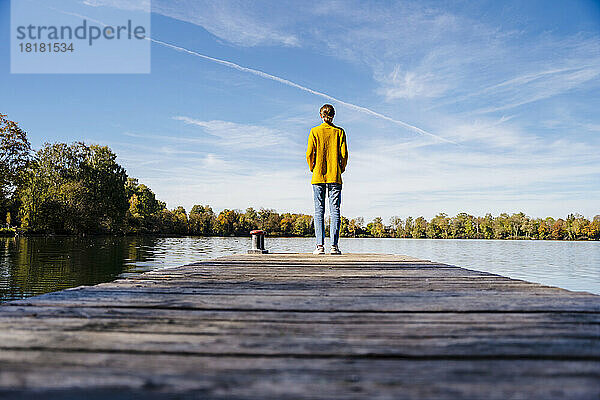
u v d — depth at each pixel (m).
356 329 1.61
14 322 1.65
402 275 3.63
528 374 1.12
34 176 50.62
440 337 1.50
